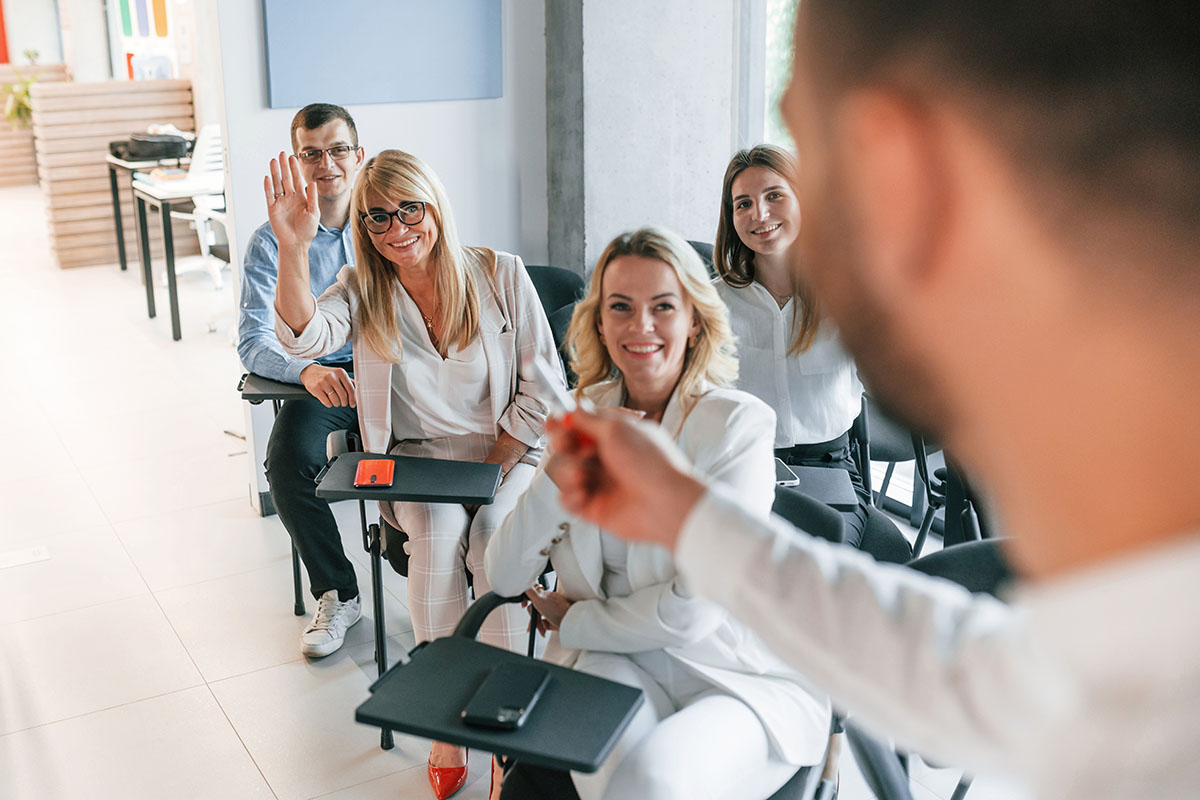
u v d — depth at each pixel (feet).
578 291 11.85
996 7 0.70
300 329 8.75
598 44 13.10
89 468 14.66
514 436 8.96
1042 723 0.83
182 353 20.04
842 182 0.78
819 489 8.62
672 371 6.34
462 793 8.21
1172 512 0.71
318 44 12.26
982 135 0.71
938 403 0.80
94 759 8.68
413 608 8.49
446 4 12.89
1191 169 0.67
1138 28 0.67
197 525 12.92
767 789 5.73
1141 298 0.69
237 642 10.39
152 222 27.73
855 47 0.75
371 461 8.01
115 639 10.44
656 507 1.34
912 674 1.04
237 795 8.26
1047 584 0.80
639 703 5.17
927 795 7.72
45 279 26.16
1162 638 0.70
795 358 9.06
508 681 5.24
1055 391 0.73
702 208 14.38
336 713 9.29
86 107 26.73
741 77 14.03
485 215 13.92
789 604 1.16
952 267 0.75
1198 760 0.70
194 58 27.17
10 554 12.22
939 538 12.08
